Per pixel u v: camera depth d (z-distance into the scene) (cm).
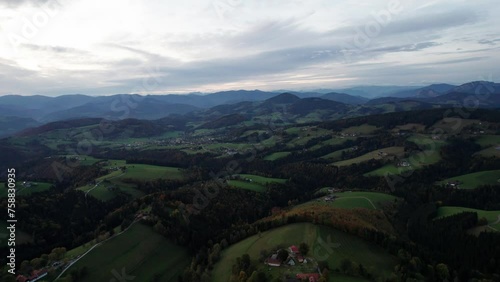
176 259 13512
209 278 11281
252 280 9625
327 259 11006
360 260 11225
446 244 13638
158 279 12175
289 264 10662
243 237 14125
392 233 14662
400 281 10112
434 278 10838
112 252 12850
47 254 12950
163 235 14638
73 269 11356
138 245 13638
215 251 12706
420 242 14400
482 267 11962
